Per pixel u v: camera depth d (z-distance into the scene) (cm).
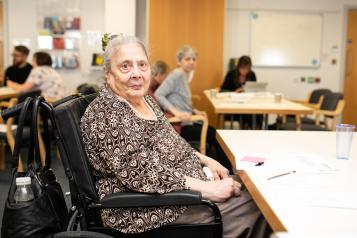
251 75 588
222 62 609
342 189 116
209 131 352
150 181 136
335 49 654
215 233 143
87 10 619
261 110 350
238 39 645
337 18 648
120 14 552
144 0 598
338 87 662
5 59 632
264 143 180
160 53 595
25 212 122
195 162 173
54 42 622
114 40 158
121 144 138
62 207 139
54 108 137
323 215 95
